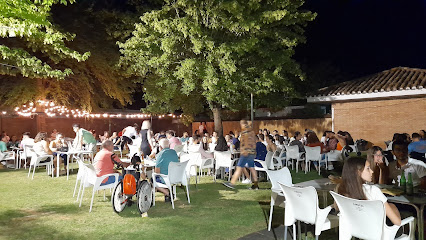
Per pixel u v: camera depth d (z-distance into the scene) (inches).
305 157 456.4
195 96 685.3
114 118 971.3
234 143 451.8
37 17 286.2
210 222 226.8
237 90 584.4
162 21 527.8
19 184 372.2
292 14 569.9
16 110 681.0
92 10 711.7
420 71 581.9
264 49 575.2
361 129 587.8
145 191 243.8
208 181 383.6
